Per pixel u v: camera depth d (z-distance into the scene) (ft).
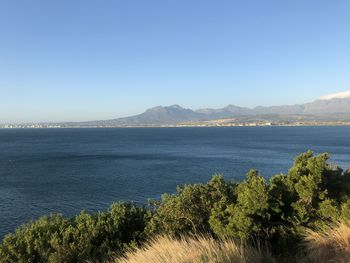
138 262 23.84
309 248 24.52
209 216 31.73
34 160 254.68
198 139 565.12
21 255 30.83
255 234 27.48
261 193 28.27
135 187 139.54
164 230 31.19
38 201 116.67
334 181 31.99
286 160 239.09
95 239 32.07
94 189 136.36
